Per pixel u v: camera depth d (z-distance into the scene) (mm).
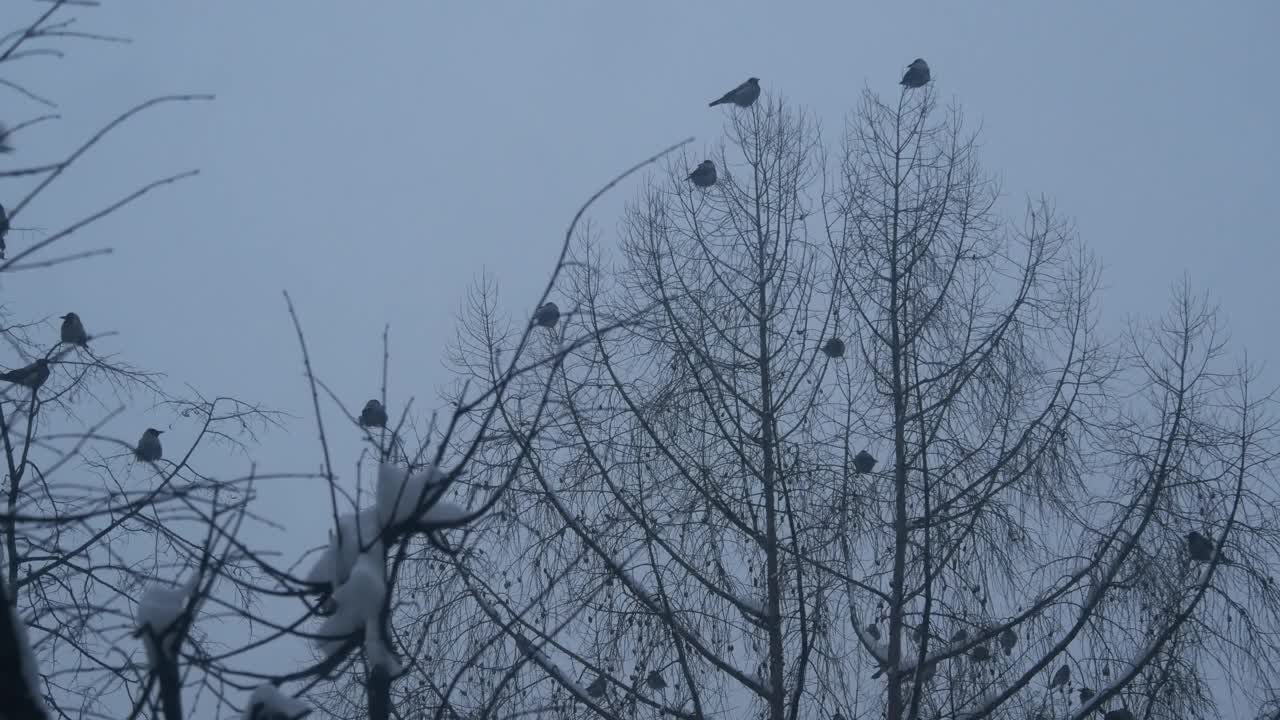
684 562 11609
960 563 11992
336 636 5379
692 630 11586
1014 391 12688
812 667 11352
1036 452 12359
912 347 12781
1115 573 11742
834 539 11844
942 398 12664
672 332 12711
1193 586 11797
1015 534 12180
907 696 11672
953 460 12438
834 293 12898
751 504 11758
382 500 5699
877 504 12258
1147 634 11734
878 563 12133
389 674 5480
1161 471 11883
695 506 12156
